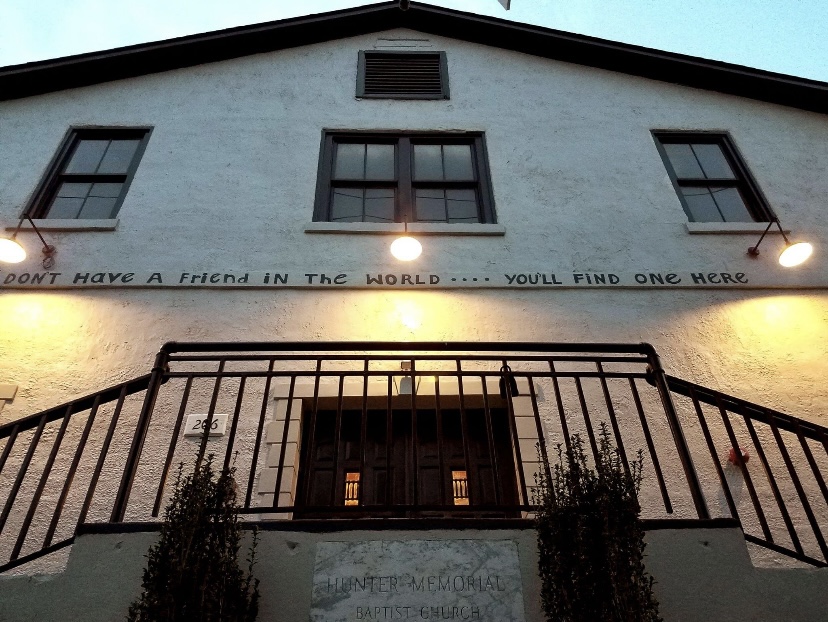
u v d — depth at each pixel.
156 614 2.73
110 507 4.78
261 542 3.23
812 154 7.89
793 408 5.62
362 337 5.89
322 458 5.35
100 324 5.87
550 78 8.56
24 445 5.06
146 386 3.90
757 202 7.33
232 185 7.01
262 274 6.28
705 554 3.29
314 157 7.36
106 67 8.12
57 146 7.38
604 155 7.60
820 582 3.23
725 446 5.34
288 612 3.04
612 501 3.12
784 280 6.56
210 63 8.48
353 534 3.25
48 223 6.52
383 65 8.62
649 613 2.86
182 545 2.92
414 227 6.69
